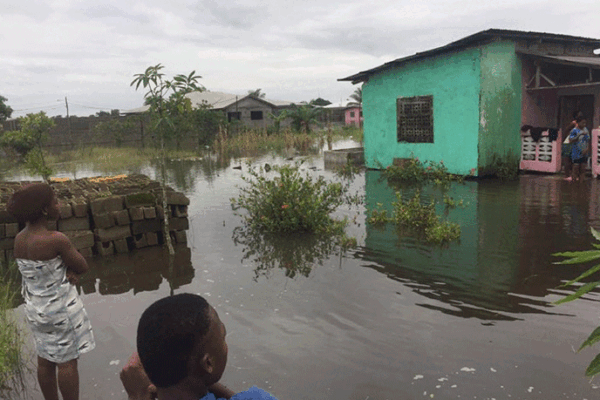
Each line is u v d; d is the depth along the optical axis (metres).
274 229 8.01
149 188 8.17
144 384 1.53
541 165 12.90
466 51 12.64
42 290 3.09
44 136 23.44
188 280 5.86
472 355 3.78
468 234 7.36
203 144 28.61
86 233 6.95
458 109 13.07
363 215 8.97
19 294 5.69
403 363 3.70
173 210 7.53
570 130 11.73
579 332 4.09
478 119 12.59
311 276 5.77
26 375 3.80
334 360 3.79
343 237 7.07
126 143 30.61
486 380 3.42
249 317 4.66
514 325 4.27
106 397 3.47
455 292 5.10
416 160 13.98
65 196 8.01
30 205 3.03
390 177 13.72
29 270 3.06
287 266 6.20
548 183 11.56
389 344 4.01
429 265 6.00
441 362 3.69
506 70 12.88
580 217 8.09
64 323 3.14
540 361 3.65
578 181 11.51
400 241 7.12
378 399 3.27
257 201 8.79
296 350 3.98
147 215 7.26
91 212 7.34
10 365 3.88
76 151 26.34
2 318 4.48
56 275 3.10
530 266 5.82
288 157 21.34
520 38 12.94
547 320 4.34
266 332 4.33
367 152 16.23
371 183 12.84
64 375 3.17
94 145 30.09
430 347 3.93
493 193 10.64
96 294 5.54
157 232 7.59
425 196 10.68
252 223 8.34
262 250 6.99
